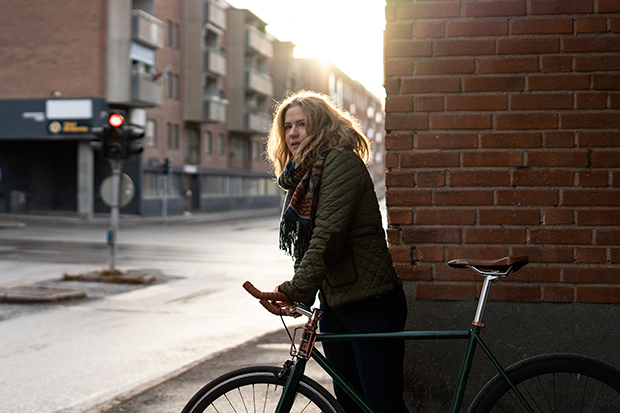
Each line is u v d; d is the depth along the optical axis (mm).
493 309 3619
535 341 3588
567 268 3533
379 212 2859
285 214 2818
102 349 6434
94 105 32875
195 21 42594
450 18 3596
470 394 3666
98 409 4391
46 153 36625
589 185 3500
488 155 3561
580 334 3551
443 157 3594
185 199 44031
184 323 7922
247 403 2684
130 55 33344
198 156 45031
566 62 3520
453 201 3586
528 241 3545
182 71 42469
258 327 7637
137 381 5195
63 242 19672
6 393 4867
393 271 2863
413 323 3656
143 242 20500
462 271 3609
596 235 3502
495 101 3557
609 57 3490
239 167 52938
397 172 3629
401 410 2832
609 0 3492
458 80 3584
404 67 3625
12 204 34156
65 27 33094
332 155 2756
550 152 3527
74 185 36906
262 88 53031
